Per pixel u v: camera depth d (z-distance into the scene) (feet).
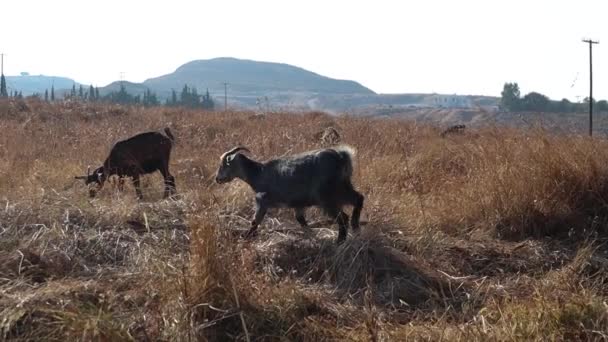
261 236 17.61
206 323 12.69
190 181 22.12
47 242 15.75
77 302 12.92
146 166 22.02
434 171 23.30
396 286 15.55
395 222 18.47
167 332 12.37
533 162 20.75
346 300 15.03
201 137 31.63
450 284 15.79
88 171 21.89
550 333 12.92
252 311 13.34
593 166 20.30
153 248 15.71
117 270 15.08
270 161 18.16
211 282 13.24
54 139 29.60
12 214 16.98
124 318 12.69
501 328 13.06
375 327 13.02
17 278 14.14
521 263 17.25
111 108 51.11
